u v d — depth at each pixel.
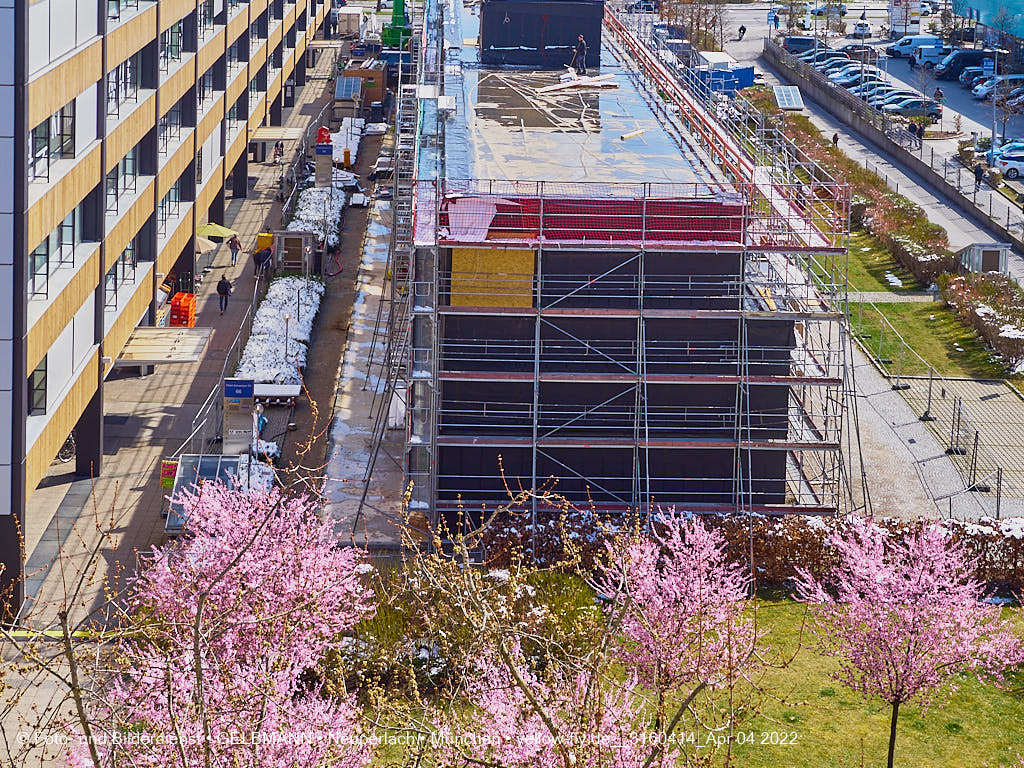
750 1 158.25
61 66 42.09
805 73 117.88
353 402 54.84
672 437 44.81
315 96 112.88
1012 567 41.75
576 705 22.62
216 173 73.56
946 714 35.16
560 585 36.94
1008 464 50.53
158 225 58.31
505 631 22.62
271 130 90.06
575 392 44.28
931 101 105.88
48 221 41.19
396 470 48.66
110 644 31.80
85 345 46.81
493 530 41.91
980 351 61.41
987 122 104.94
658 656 29.77
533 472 39.88
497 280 43.19
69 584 39.91
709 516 43.69
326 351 60.59
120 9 53.50
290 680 26.67
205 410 53.94
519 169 48.16
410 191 55.50
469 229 43.34
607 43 75.25
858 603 33.03
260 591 29.36
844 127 104.38
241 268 70.88
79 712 18.59
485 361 43.97
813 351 47.88
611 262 43.81
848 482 45.41
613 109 58.53
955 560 34.84
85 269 45.66
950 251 71.94
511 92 60.69
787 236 45.56
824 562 41.56
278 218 80.00
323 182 83.25
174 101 61.25
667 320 44.19
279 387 52.41
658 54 74.56
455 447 44.28
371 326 63.56
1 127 37.59
